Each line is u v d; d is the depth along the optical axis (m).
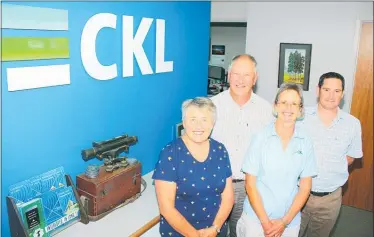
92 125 2.12
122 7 2.19
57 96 1.87
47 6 1.73
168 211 1.66
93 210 1.95
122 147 2.24
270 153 1.88
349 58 3.72
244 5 4.23
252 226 1.99
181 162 1.67
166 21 2.61
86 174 1.99
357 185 4.02
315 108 2.27
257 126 2.25
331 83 2.12
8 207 1.65
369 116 3.76
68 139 1.97
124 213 2.05
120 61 2.24
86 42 1.96
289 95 1.82
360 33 3.64
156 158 2.75
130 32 2.26
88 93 2.05
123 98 2.32
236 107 2.25
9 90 1.62
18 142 1.71
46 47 1.75
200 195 1.70
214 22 4.48
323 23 3.79
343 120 2.23
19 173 1.74
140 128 2.53
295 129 1.93
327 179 2.25
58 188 1.89
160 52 2.58
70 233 1.84
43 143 1.83
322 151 2.23
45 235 1.75
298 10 3.90
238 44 5.71
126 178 2.12
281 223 1.91
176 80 2.83
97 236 1.82
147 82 2.52
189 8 2.85
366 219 3.82
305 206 2.34
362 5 3.57
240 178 2.28
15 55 1.62
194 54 3.02
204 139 1.68
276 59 4.13
